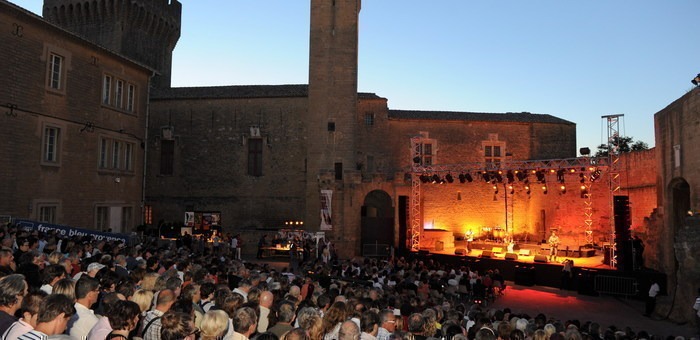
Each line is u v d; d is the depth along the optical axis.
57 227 21.84
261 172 41.22
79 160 28.55
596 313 23.50
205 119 41.81
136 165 33.53
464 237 42.56
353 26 40.47
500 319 13.34
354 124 39.78
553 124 46.09
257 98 41.44
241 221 40.84
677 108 24.48
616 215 28.80
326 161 39.47
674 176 24.91
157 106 42.38
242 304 7.71
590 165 32.19
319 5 40.62
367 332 7.37
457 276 25.98
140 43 47.81
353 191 38.69
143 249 16.78
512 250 37.25
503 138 45.31
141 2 46.88
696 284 20.70
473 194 43.19
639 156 33.88
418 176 38.16
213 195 41.25
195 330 6.13
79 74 28.55
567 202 40.66
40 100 25.88
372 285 18.59
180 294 9.09
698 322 17.81
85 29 46.81
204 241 32.50
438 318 11.66
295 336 5.56
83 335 6.41
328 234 38.34
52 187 26.62
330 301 10.25
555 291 28.75
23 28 24.84
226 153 41.41
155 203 41.72
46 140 26.48
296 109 41.09
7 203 24.00
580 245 39.12
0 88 23.62
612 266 30.25
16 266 10.26
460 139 44.78
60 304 5.18
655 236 28.88
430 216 42.22
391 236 38.91
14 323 5.23
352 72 40.16
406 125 44.22
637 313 23.62
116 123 31.59
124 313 5.64
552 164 33.88
